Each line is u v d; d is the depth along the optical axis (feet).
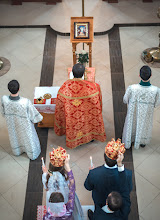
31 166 18.51
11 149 19.40
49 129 20.36
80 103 16.67
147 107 16.61
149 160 18.57
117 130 20.24
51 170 12.97
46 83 23.48
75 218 14.05
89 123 18.03
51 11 29.76
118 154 11.82
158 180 17.67
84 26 21.08
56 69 24.48
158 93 15.81
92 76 20.18
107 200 11.76
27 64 24.99
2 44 26.84
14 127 17.08
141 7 29.73
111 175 12.23
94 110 17.24
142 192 17.16
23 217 16.37
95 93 16.44
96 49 26.02
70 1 30.83
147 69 15.16
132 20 28.43
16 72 24.39
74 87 16.01
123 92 22.59
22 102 15.55
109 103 21.86
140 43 26.43
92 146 19.35
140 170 18.12
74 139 18.43
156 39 26.76
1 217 16.38
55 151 12.71
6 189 17.49
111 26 27.76
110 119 20.86
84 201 16.89
